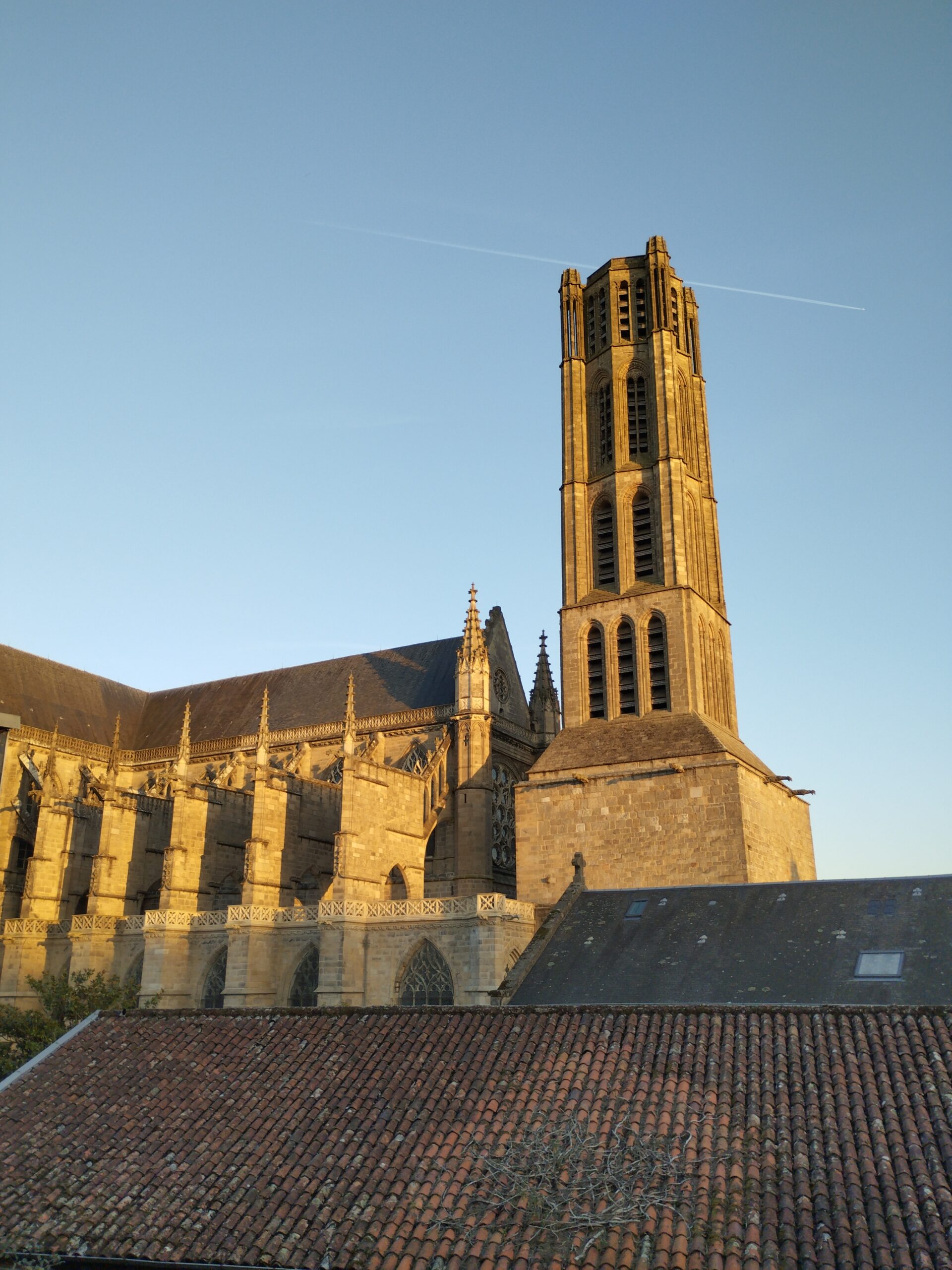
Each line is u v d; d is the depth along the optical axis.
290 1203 26.36
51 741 99.19
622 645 77.38
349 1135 28.70
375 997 66.50
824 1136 25.53
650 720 73.50
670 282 85.81
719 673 80.31
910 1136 24.94
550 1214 24.27
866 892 48.34
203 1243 25.39
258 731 99.06
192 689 112.81
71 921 80.31
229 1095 31.66
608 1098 28.33
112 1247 25.73
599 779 70.75
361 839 72.25
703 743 68.94
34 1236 26.41
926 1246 21.67
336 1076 31.84
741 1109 27.06
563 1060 30.58
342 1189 26.53
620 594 78.00
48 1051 35.75
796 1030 30.28
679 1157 25.48
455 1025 33.81
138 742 108.81
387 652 100.88
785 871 72.81
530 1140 26.83
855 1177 23.92
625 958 47.88
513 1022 33.41
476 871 81.06
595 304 87.25
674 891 52.72
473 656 86.44
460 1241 24.09
